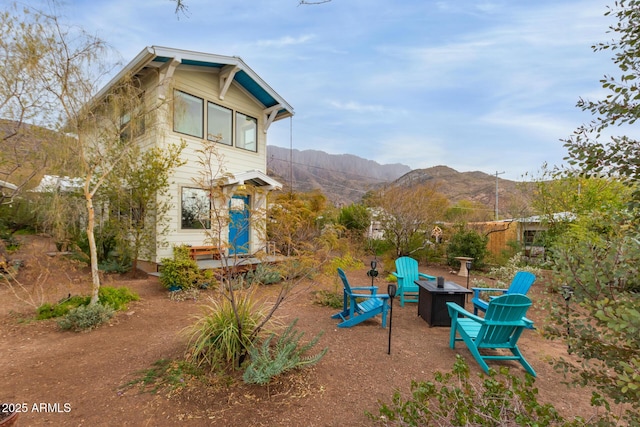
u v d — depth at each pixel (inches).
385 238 493.4
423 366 144.3
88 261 336.5
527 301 142.6
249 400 110.9
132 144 261.4
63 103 201.2
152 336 173.5
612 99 69.4
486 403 78.3
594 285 63.0
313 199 508.7
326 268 201.5
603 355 61.9
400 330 193.9
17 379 125.7
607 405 64.0
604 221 74.7
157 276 316.5
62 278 237.0
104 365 137.4
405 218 443.2
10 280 289.6
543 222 381.1
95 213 337.7
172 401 109.7
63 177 247.8
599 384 65.1
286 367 121.0
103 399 111.3
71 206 274.4
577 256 68.5
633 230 65.8
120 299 223.1
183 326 190.9
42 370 133.2
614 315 56.5
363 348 162.7
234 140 408.2
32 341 165.8
